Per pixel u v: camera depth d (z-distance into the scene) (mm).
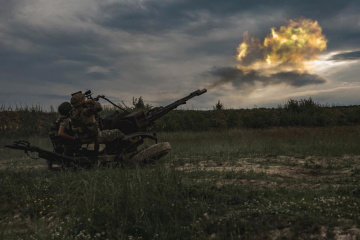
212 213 4426
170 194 4734
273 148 11719
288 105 23578
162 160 9109
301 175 7312
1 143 13727
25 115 17391
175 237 3762
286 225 3834
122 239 3748
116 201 4520
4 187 6098
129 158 7781
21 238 4020
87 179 5938
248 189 5488
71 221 4258
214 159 9695
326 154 10461
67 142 7531
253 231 3766
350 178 6660
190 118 20625
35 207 5012
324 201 4637
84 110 7320
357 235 3473
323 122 20828
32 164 9727
